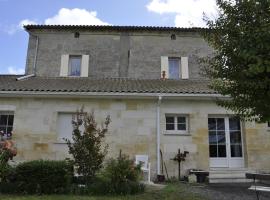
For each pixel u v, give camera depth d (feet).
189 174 40.06
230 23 22.35
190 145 42.06
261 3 21.21
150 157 41.45
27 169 28.32
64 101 42.68
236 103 23.08
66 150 41.50
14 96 42.34
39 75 54.29
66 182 28.58
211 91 42.16
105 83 48.26
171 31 56.18
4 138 39.88
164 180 39.58
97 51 55.42
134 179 30.14
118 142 41.68
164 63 55.01
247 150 42.34
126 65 55.11
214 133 43.65
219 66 23.21
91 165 29.86
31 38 55.83
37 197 25.88
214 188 33.27
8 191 27.96
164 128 42.37
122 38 56.18
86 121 32.86
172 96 42.04
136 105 42.78
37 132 41.81
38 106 42.47
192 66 54.85
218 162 42.91
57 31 55.98
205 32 24.52
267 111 21.75
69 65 55.42
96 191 28.04
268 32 19.60
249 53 19.85
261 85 20.16
